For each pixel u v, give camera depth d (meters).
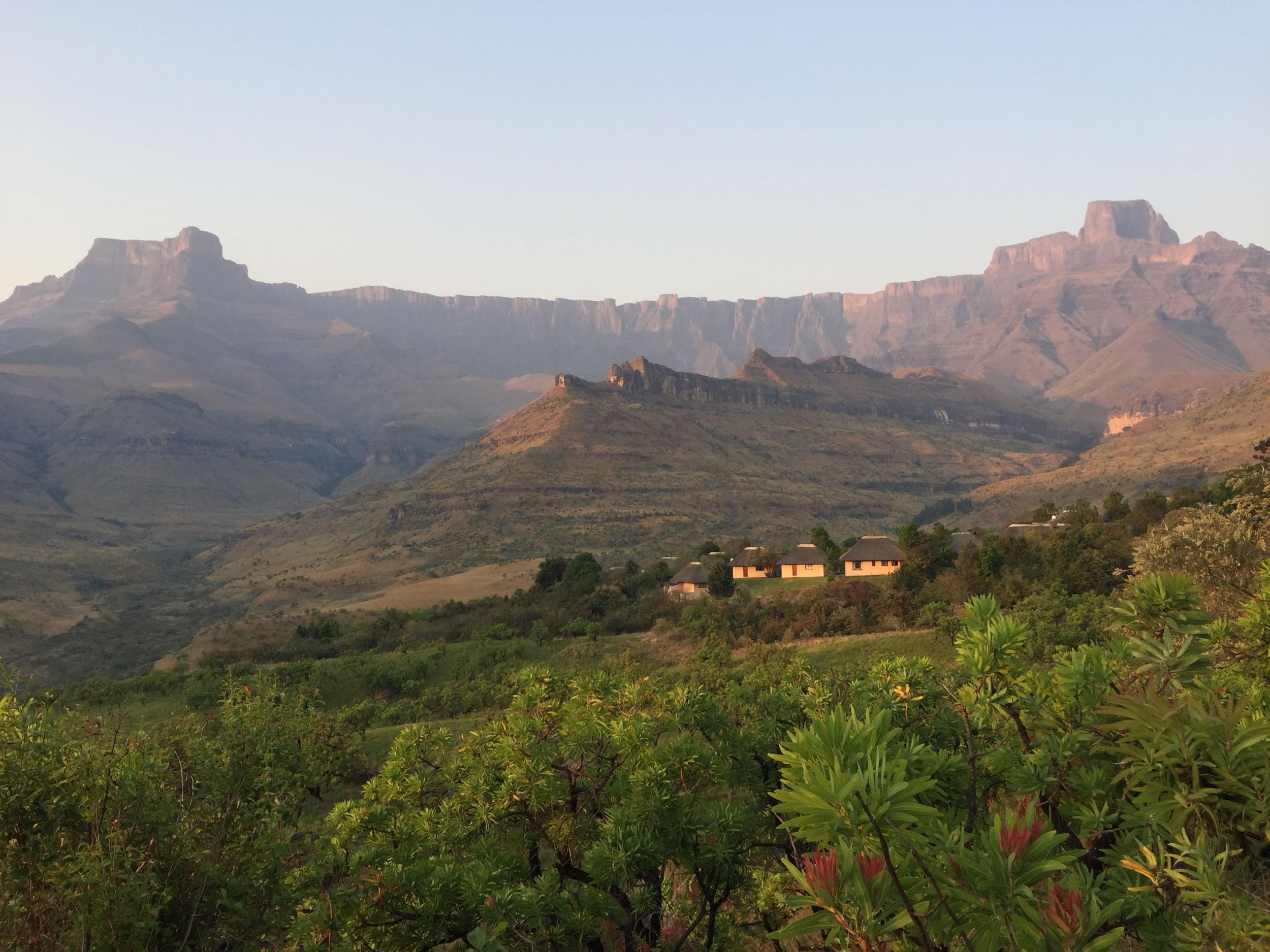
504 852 8.40
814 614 69.94
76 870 5.07
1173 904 3.22
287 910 6.41
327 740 26.30
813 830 2.86
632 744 8.07
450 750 9.99
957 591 69.56
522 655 78.44
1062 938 2.55
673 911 9.11
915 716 6.73
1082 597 57.50
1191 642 4.56
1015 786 4.58
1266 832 3.14
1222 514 22.94
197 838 6.30
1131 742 3.84
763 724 8.45
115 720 6.68
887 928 2.57
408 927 7.12
